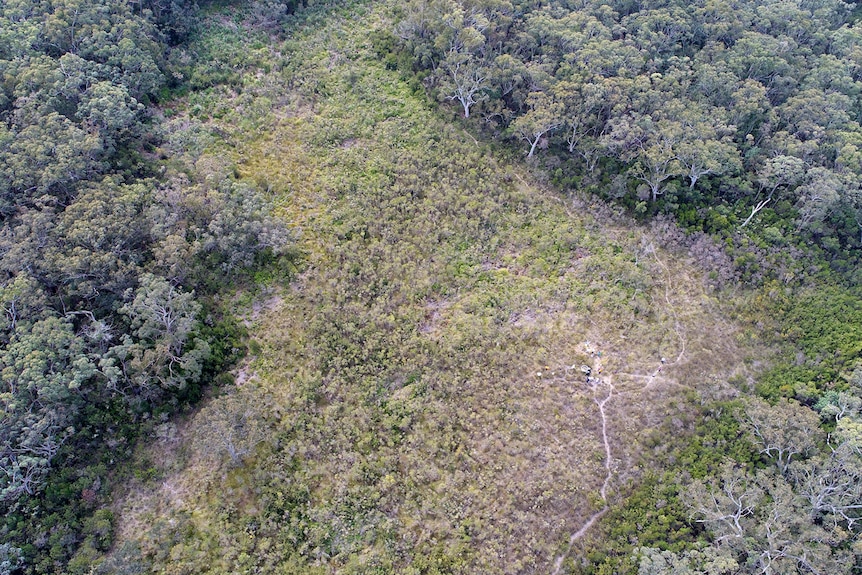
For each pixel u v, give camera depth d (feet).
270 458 104.42
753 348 127.65
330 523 99.76
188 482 102.53
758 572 93.91
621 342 127.24
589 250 140.56
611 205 147.13
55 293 112.68
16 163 117.19
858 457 100.78
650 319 130.82
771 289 132.87
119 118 131.64
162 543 95.35
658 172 140.87
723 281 136.26
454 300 129.80
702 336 128.47
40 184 118.62
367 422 110.11
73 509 96.73
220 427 98.07
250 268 127.13
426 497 104.17
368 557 97.09
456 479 105.91
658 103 147.33
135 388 107.45
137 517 98.89
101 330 105.50
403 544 99.19
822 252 138.00
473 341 122.11
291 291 125.90
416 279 130.31
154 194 124.36
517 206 146.20
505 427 113.50
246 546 96.27
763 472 105.40
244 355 116.88
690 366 124.26
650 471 110.83
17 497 94.32
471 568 98.27
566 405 118.32
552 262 138.41
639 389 120.88
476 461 109.09
